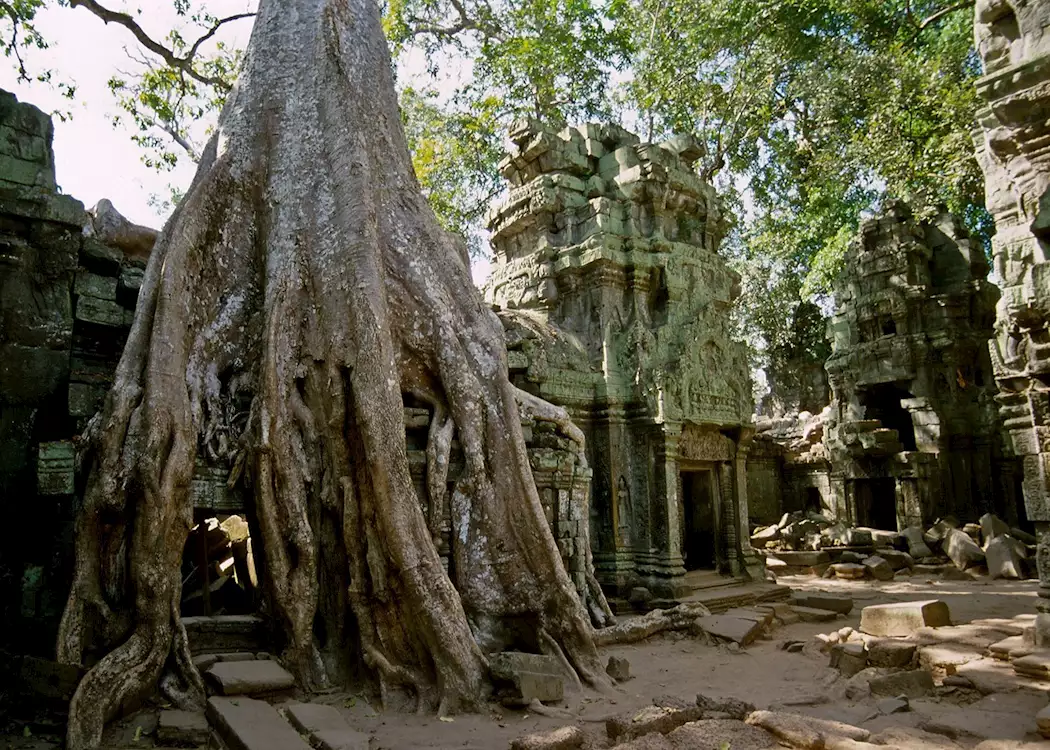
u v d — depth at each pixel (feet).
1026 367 30.71
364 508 25.94
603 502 47.88
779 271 98.78
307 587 26.04
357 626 25.94
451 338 29.81
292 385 27.96
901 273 76.95
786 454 85.61
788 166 85.87
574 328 51.47
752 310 101.14
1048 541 29.55
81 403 31.65
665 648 34.65
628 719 20.74
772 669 30.32
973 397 73.72
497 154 77.10
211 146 33.88
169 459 24.97
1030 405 30.07
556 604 27.50
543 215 53.67
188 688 23.56
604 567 47.06
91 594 23.95
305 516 26.58
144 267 37.17
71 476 27.53
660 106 76.95
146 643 23.61
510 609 27.53
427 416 29.40
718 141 80.12
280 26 34.47
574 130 55.72
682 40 74.43
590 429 48.67
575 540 35.40
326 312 28.35
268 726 20.06
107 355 34.27
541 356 44.93
